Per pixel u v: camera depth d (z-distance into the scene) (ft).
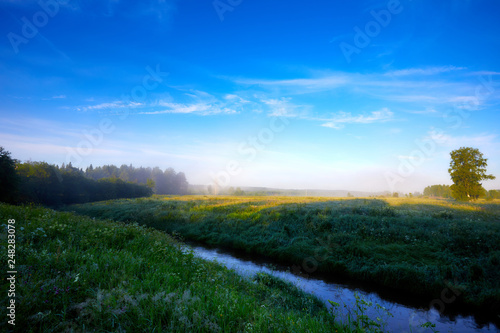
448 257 37.99
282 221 64.44
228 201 123.95
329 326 16.60
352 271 38.81
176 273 21.98
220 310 14.05
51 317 11.55
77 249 23.13
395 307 28.55
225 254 51.03
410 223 53.01
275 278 33.45
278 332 13.08
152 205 114.32
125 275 17.39
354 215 61.87
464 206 83.56
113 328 11.50
